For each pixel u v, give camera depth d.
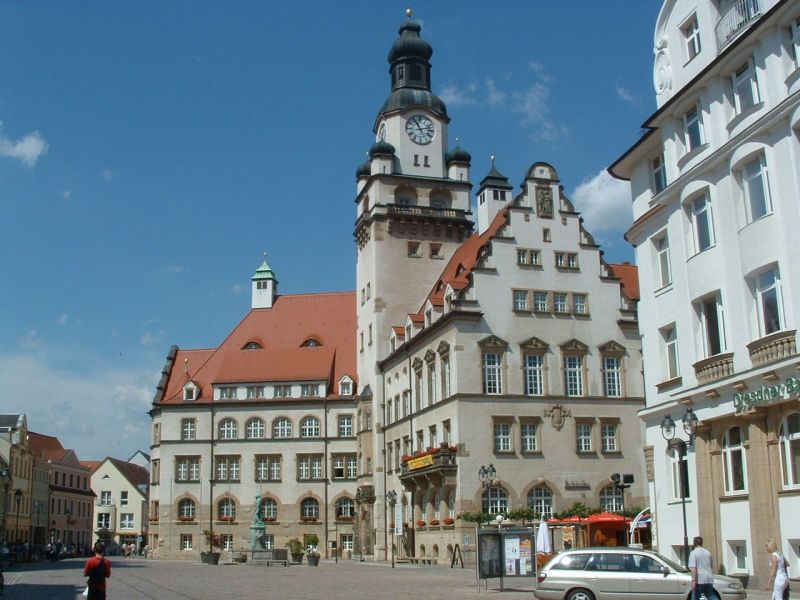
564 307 71.81
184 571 62.62
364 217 90.69
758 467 32.97
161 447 101.75
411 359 79.00
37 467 129.00
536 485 67.62
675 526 39.12
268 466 100.00
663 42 40.25
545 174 73.69
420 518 74.69
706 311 37.06
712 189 35.97
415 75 94.56
